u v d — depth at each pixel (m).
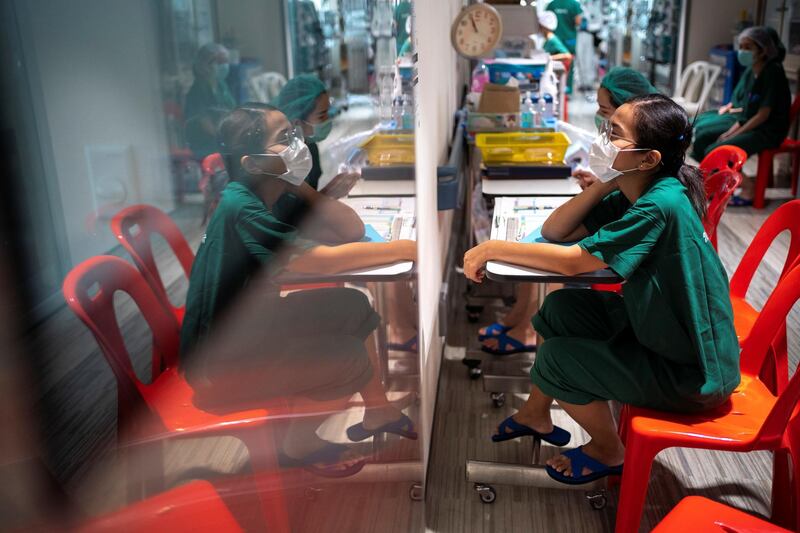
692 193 1.73
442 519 1.99
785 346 1.94
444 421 2.48
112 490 0.34
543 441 2.33
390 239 1.08
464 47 3.41
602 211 1.99
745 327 2.10
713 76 6.52
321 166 0.71
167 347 0.40
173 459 0.42
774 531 1.11
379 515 1.11
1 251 0.25
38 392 0.28
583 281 1.75
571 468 1.93
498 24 3.37
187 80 0.37
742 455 2.22
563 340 1.84
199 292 0.44
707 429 1.58
